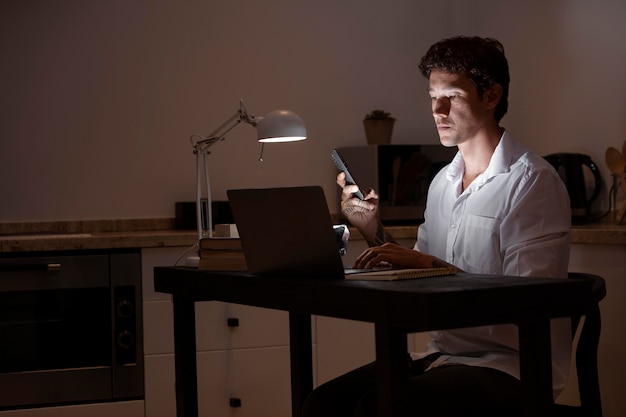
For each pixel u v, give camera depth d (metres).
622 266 3.15
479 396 1.85
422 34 4.59
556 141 4.09
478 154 2.19
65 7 4.07
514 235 2.03
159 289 2.22
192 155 4.23
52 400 3.47
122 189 4.14
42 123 4.05
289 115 2.53
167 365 3.57
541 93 4.16
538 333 1.50
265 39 4.35
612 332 3.17
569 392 3.27
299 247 1.76
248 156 4.32
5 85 4.00
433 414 1.77
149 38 4.19
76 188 4.09
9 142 4.01
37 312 3.45
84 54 4.11
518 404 1.90
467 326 1.41
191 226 4.04
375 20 4.51
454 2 4.60
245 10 4.32
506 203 2.09
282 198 1.73
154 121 4.19
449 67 2.10
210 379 3.60
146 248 3.55
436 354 2.16
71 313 3.49
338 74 4.45
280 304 1.71
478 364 1.93
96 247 3.47
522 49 4.26
